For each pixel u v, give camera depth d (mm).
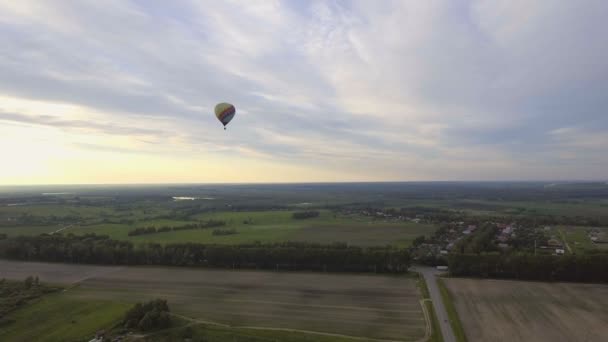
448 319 79312
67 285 108062
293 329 75188
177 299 94875
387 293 98000
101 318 81562
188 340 70438
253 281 111125
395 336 71562
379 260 120000
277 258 126500
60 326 77875
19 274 121062
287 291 100750
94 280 113312
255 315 83312
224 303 91562
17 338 72812
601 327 75125
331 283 108188
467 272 115188
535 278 109625
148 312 76938
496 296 94188
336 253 123500
